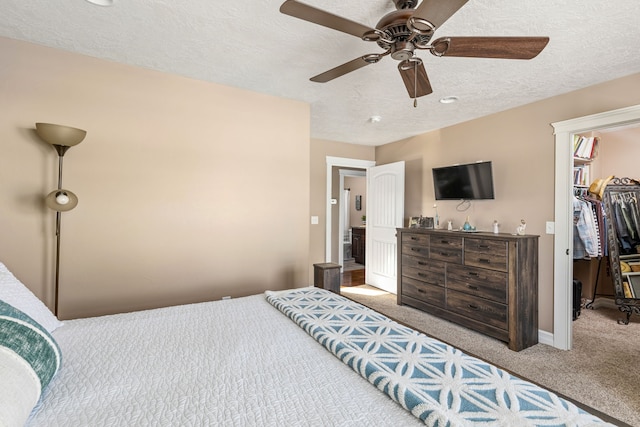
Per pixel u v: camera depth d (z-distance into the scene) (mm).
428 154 4242
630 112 2369
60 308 2113
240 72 2432
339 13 1661
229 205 2725
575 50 2018
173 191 2486
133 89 2332
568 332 2770
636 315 3660
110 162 2262
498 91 2742
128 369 1146
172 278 2486
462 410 856
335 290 2963
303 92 2832
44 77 2066
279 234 2973
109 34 1917
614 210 3635
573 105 2729
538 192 2988
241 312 1789
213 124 2639
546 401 897
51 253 2090
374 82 2580
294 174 3039
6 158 1978
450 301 3365
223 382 1066
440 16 1220
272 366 1179
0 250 1964
